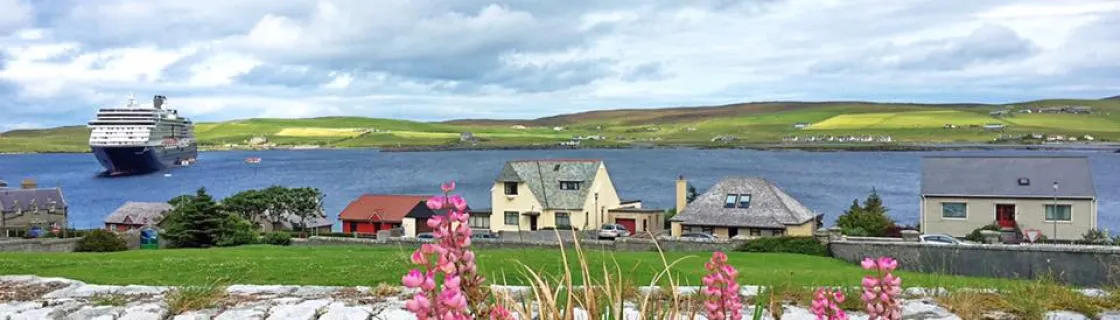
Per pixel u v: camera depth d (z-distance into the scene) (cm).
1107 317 890
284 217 7856
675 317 555
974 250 2341
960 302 951
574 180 6266
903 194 12625
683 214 5488
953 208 5250
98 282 1655
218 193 15338
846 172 18075
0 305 1025
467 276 414
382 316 928
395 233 5572
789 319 875
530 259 1653
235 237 4947
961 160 5494
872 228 5338
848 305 920
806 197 12281
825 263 2834
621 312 506
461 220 412
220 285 1175
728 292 524
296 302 1027
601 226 6281
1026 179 5200
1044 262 2162
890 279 488
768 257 3083
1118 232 8194
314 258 2255
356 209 7231
